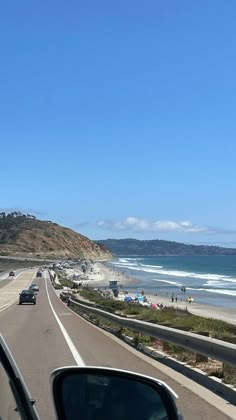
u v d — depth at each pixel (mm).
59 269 173250
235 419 8414
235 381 10750
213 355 11156
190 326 21188
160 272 175875
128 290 104062
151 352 16125
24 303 51625
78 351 16875
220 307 66188
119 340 20375
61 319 32531
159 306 58125
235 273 165875
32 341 19922
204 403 9492
